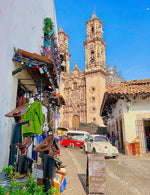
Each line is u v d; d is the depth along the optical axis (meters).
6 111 4.61
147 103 13.06
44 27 9.56
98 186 4.42
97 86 43.47
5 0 4.46
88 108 43.28
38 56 5.36
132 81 15.61
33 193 2.30
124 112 13.07
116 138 16.52
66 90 50.62
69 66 56.19
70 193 4.38
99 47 47.12
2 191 2.07
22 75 6.14
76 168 7.64
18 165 3.55
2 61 4.31
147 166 7.96
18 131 3.73
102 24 51.78
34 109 3.86
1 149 4.19
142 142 12.45
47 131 4.66
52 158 3.64
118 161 9.40
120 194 4.34
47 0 11.30
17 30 5.49
